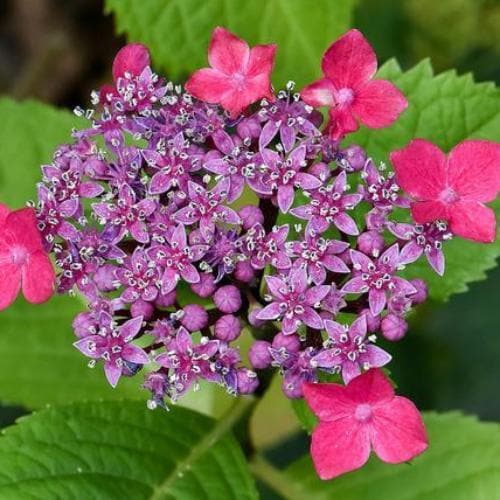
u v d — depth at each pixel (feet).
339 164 0.83
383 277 0.81
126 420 0.91
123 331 0.81
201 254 0.82
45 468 0.87
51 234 0.83
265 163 0.83
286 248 0.82
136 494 0.89
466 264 0.96
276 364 0.81
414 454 0.78
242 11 1.06
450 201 0.82
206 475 0.91
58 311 1.06
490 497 0.95
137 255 0.82
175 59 1.06
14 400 1.03
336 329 0.80
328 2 1.05
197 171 0.84
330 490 0.98
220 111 0.86
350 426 0.79
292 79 1.05
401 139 0.97
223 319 0.82
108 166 0.84
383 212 0.83
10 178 1.07
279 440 1.14
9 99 1.08
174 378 0.81
